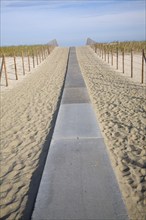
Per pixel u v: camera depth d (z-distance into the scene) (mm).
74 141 6566
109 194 4355
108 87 14531
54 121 8719
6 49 48281
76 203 4176
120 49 45719
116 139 6871
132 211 4090
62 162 5496
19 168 5727
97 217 3863
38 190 4562
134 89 13766
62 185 4664
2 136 7766
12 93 14461
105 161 5457
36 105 11242
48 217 3926
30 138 7414
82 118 8469
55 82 17078
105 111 9594
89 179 4805
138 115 8977
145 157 5844
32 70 24891
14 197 4711
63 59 35500
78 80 16672
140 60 31156
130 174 5145
